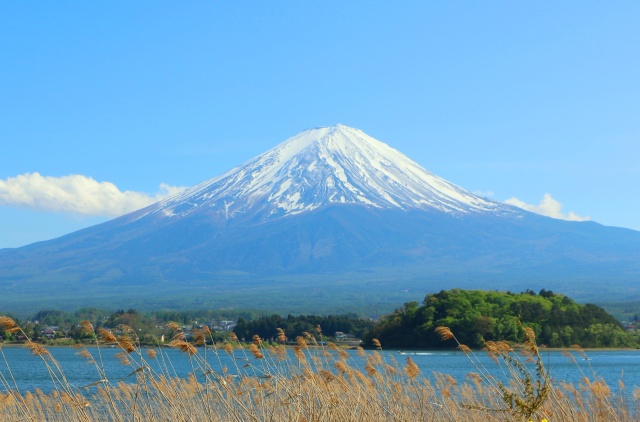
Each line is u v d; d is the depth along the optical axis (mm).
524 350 18906
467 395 22859
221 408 19188
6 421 20516
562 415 19812
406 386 22125
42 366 51625
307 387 19172
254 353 19828
